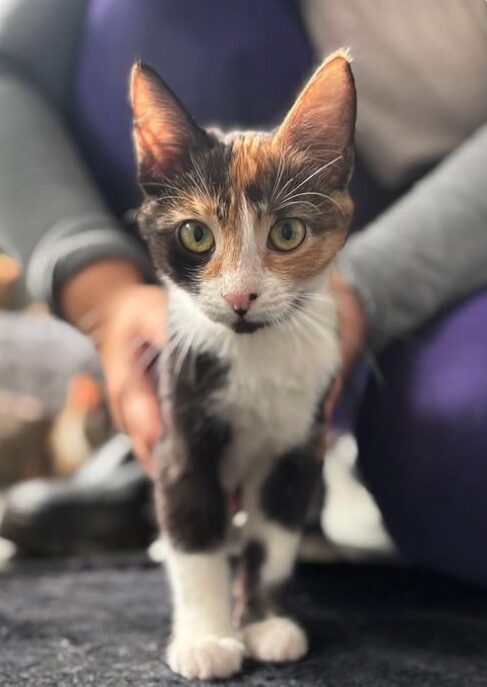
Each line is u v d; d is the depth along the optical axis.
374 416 0.38
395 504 0.37
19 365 0.70
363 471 0.39
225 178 0.29
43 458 0.67
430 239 0.39
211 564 0.32
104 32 0.47
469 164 0.41
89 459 0.61
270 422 0.32
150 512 0.50
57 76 0.50
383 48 0.48
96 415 0.66
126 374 0.37
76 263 0.41
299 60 0.48
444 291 0.39
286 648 0.31
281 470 0.34
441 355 0.37
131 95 0.30
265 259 0.29
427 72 0.48
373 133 0.48
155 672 0.30
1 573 0.44
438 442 0.35
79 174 0.46
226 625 0.32
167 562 0.33
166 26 0.46
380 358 0.39
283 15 0.49
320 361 0.32
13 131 0.46
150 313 0.36
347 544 0.48
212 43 0.47
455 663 0.31
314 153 0.29
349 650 0.33
